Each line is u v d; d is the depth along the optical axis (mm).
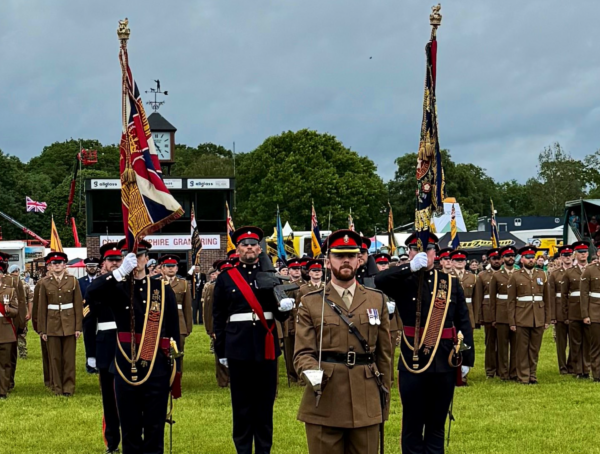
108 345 10461
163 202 8742
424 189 8828
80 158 86562
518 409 12727
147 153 8883
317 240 23891
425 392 8781
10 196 80688
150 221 8680
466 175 86375
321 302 7246
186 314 16031
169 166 51344
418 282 8883
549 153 92750
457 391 14586
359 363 7102
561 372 16969
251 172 66125
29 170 102188
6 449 10461
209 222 46781
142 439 8992
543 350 21188
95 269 19578
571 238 31469
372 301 7328
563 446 10219
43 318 14883
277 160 65375
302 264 17500
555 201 89062
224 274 9789
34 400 14391
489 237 39062
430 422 8906
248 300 9547
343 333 7109
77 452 10305
